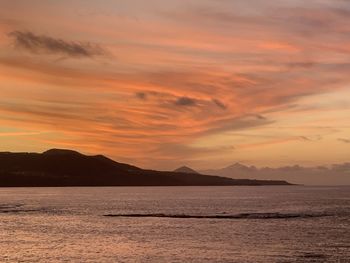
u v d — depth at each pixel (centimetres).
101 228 8369
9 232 7831
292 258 5181
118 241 6675
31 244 6397
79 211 12812
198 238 6912
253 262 4994
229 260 5131
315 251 5638
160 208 14038
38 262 5062
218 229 8025
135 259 5244
